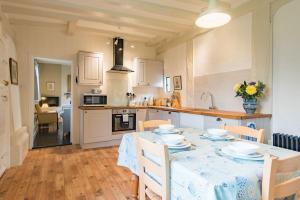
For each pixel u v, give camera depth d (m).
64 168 3.15
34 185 2.55
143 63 5.33
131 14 3.75
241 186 0.94
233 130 2.04
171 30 4.63
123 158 1.98
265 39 2.93
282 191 0.95
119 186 2.55
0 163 2.74
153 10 3.34
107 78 5.16
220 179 0.95
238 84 3.09
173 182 1.18
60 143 4.80
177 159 1.25
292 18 2.62
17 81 3.94
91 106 4.47
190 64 4.55
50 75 8.52
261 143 1.68
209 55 4.02
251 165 1.14
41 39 4.47
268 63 2.90
